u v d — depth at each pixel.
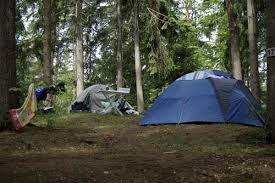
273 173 5.83
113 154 7.79
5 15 11.50
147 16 25.97
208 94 13.69
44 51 21.70
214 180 5.57
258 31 22.19
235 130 11.14
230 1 19.08
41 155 7.68
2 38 11.40
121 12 27.97
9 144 8.93
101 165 6.52
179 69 29.14
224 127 11.86
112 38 32.84
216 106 13.41
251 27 18.80
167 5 26.62
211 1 29.47
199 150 8.16
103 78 35.47
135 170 6.14
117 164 6.60
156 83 30.03
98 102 21.22
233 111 13.21
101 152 8.11
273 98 8.49
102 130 12.90
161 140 10.15
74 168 6.30
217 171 5.99
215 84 13.74
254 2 19.09
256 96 18.47
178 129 12.10
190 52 29.33
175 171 6.04
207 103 13.54
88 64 35.44
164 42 26.33
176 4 31.16
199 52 29.41
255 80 18.61
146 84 33.22
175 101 14.02
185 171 6.03
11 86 11.65
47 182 5.53
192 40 29.47
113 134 11.70
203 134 10.84
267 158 6.78
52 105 19.72
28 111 11.59
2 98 11.16
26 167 6.41
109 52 34.78
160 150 8.30
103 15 30.70
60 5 26.27
